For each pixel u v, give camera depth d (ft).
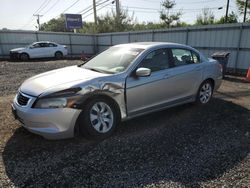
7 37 66.18
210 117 15.12
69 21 102.73
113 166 9.46
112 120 12.12
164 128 13.26
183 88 15.40
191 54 16.42
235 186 8.22
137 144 11.32
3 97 20.16
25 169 9.21
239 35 35.12
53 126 10.44
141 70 12.26
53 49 65.51
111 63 13.69
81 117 11.10
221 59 32.04
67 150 10.68
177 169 9.26
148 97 13.32
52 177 8.73
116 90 11.87
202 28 40.32
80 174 8.92
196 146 11.18
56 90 10.46
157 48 14.19
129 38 61.82
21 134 12.25
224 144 11.41
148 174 8.93
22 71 37.50
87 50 79.77
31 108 10.45
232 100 19.36
